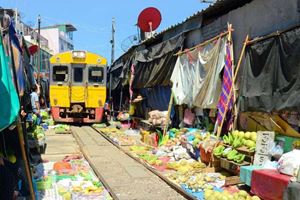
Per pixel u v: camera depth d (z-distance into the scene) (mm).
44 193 8516
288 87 8531
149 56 18984
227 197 7664
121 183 9812
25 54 11234
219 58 11766
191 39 14906
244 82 10266
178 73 15008
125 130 22188
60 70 25141
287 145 8727
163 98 18109
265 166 8516
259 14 10492
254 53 9914
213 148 10609
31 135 12820
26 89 10961
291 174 7465
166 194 8844
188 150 12484
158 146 14820
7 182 6133
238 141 9797
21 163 7336
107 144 16922
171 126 16094
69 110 25125
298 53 8234
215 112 12234
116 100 32250
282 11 9523
